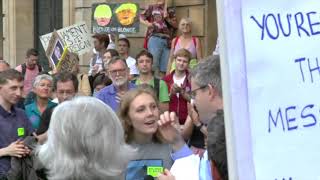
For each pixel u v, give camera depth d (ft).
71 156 7.01
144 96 10.36
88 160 7.01
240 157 5.69
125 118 10.34
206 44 32.50
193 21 32.83
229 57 5.73
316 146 5.77
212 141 7.20
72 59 25.50
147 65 19.27
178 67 20.10
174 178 8.55
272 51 5.74
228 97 5.76
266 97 5.73
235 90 5.72
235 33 5.73
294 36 5.79
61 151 7.05
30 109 17.81
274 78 5.75
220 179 7.16
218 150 7.11
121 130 7.45
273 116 5.72
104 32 28.81
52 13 43.01
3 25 45.88
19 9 44.55
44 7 43.65
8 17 45.09
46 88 17.63
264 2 5.74
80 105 7.23
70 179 6.98
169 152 10.18
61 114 7.20
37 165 7.50
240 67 5.74
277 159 5.72
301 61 5.78
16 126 14.80
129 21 28.32
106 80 22.77
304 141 5.76
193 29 32.91
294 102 5.75
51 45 27.07
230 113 5.74
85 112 7.16
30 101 18.51
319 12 5.81
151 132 10.18
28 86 31.07
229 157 5.76
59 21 42.47
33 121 17.70
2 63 26.81
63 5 39.29
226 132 5.78
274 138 5.72
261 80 5.72
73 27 30.12
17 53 44.73
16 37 44.70
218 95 8.05
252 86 5.71
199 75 8.13
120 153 7.30
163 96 18.94
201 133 15.08
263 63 5.73
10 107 14.92
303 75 5.78
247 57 5.72
